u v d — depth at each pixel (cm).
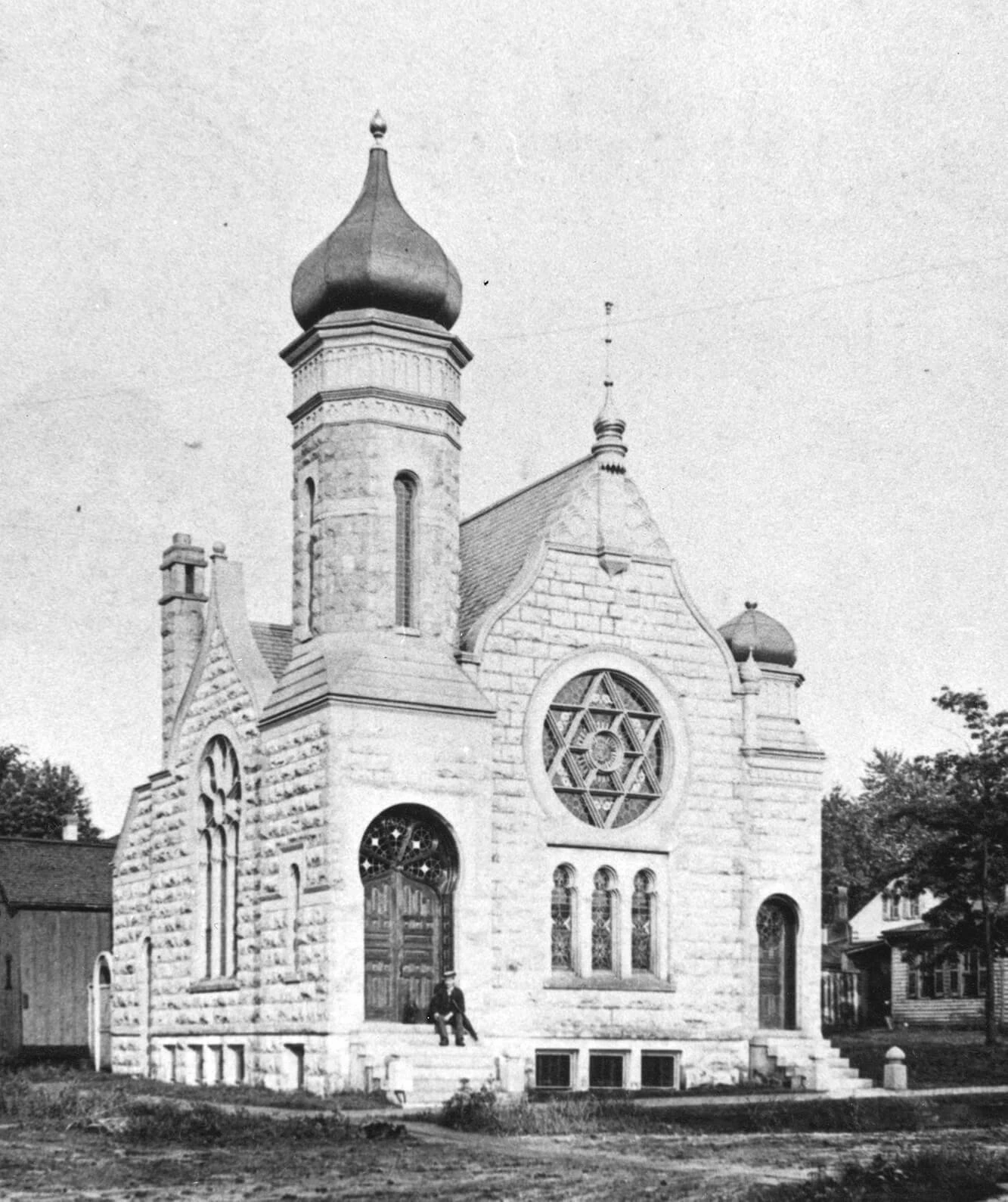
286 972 3672
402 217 3941
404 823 3709
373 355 3850
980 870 5450
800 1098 3578
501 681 3956
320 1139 2436
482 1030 3656
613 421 4275
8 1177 1933
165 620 4797
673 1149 2412
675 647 4256
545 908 3919
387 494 3819
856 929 8331
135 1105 2917
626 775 4144
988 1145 2572
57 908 5969
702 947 4144
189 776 4362
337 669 3656
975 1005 7025
